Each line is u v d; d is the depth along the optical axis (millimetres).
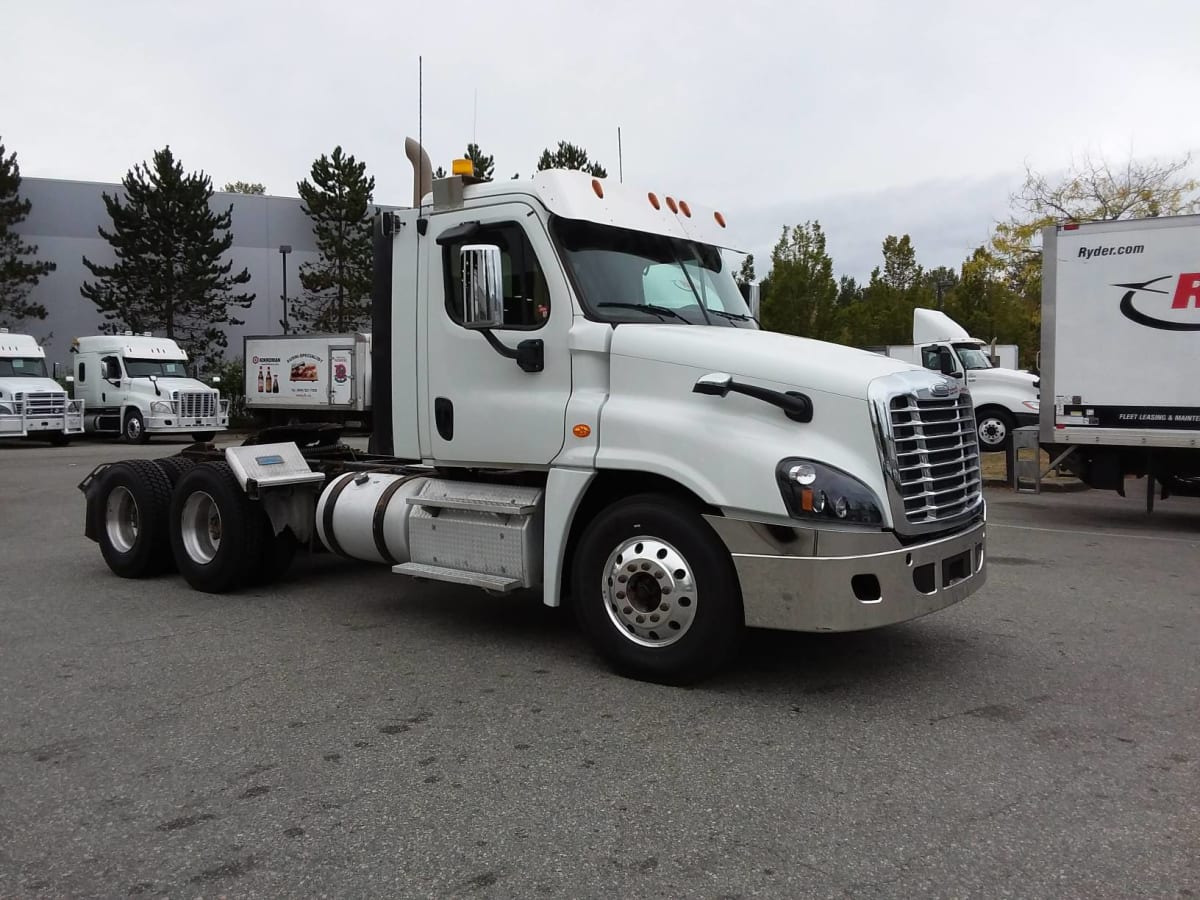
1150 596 7234
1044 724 4473
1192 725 4457
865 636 6051
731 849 3266
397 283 6062
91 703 4824
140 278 35250
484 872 3131
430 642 5965
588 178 5504
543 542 5469
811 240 38500
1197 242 10117
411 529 6043
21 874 3139
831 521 4469
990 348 22453
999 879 3055
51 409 25609
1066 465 11227
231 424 34500
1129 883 3021
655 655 4977
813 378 4645
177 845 3326
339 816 3543
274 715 4637
